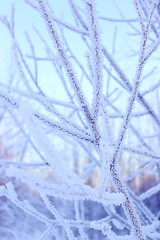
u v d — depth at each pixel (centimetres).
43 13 105
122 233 429
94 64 108
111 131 125
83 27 161
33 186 87
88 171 246
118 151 117
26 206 150
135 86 114
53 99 143
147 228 145
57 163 80
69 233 145
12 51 113
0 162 171
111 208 193
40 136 76
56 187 88
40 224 606
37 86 172
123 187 118
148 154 128
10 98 102
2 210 646
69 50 194
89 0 102
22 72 116
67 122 118
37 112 110
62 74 196
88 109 114
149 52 113
